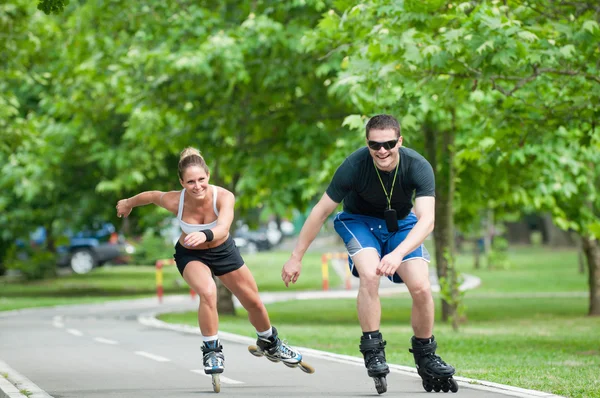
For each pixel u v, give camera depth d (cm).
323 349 3550
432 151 5584
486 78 3112
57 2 2578
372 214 2108
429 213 1981
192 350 3516
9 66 5194
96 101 7269
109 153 7631
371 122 1969
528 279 10294
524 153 5325
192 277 2192
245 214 7044
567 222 6047
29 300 8019
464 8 3192
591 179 5828
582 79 3341
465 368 2784
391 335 4603
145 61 5631
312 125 5659
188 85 5716
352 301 7912
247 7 5666
